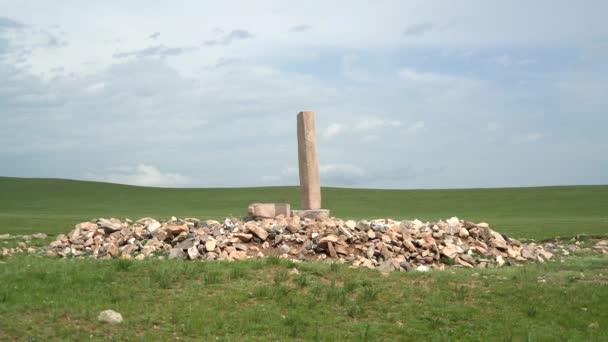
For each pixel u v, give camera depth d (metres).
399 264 17.06
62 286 11.88
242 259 16.33
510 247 20.84
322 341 9.89
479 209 57.78
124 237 19.52
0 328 9.66
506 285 13.47
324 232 18.86
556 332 10.83
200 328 10.05
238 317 10.66
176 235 19.05
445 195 72.12
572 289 13.23
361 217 48.69
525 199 65.62
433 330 10.74
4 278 12.31
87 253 18.70
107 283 12.27
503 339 10.38
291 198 68.81
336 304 11.65
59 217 43.59
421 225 21.12
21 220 37.31
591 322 11.38
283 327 10.36
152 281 12.48
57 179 83.88
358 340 9.99
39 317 10.27
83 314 10.40
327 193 76.75
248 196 71.81
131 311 10.70
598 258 18.91
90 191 75.81
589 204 59.31
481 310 11.77
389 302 11.94
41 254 18.80
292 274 13.30
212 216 48.75
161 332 9.91
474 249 19.80
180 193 76.12
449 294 12.60
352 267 14.79
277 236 18.73
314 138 23.95
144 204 64.81
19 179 82.62
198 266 13.68
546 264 17.33
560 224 37.66
